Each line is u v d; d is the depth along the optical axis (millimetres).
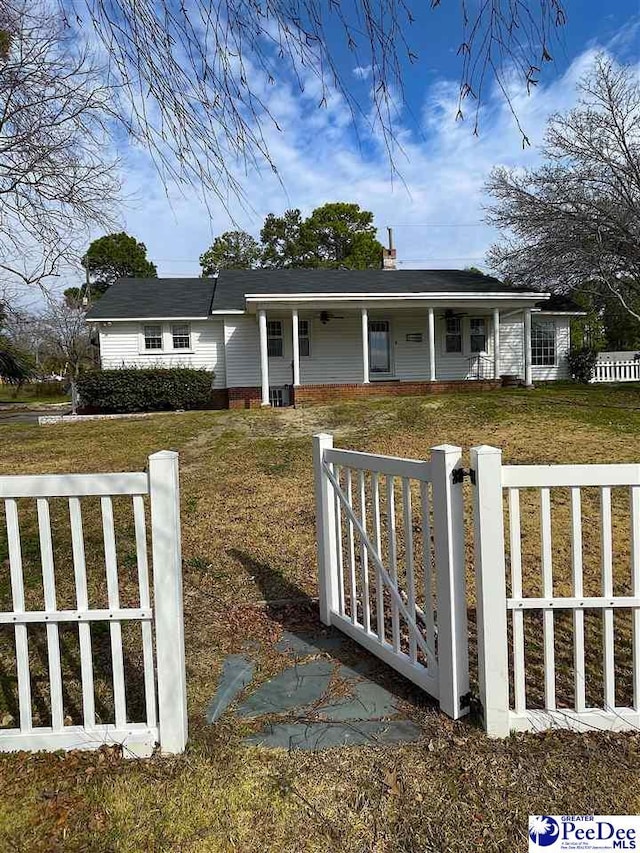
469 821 1709
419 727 2189
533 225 14672
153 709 2098
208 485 6512
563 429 8766
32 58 4484
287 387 15781
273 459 7789
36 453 8828
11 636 3170
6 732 2090
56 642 2080
